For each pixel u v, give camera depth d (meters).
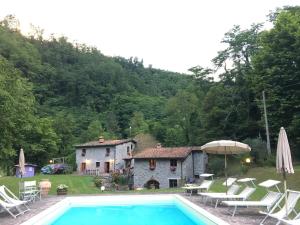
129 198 18.69
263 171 30.08
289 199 10.08
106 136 73.69
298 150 34.81
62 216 14.70
